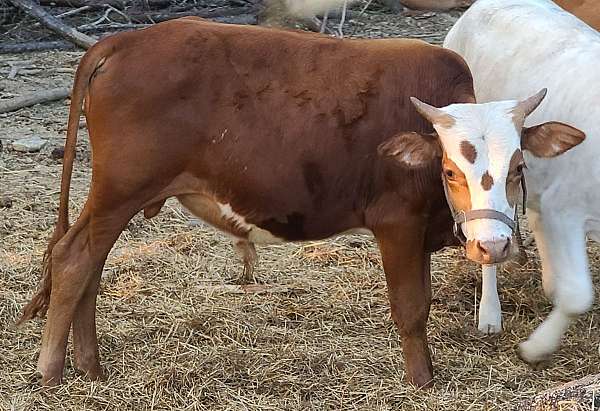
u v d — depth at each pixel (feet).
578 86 13.39
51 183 18.80
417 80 12.65
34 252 16.25
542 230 13.44
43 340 13.07
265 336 14.19
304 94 12.59
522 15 14.80
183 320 14.43
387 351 13.91
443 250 16.53
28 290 15.23
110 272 15.67
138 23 30.96
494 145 11.73
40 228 17.11
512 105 12.05
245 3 32.91
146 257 16.17
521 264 15.65
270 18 30.30
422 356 13.17
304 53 12.73
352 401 12.94
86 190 18.57
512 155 11.75
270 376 13.32
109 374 13.41
